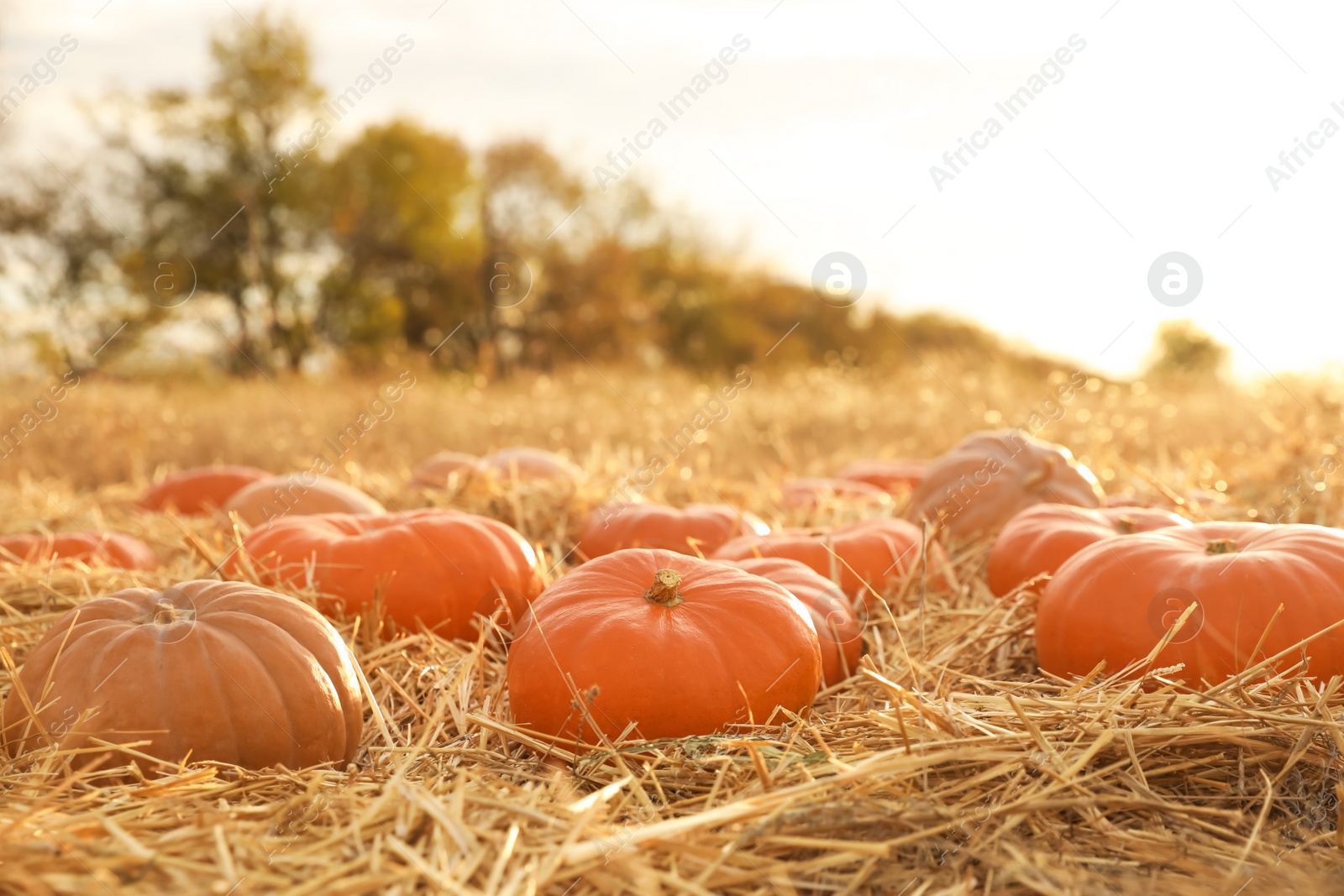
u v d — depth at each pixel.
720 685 2.74
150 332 20.41
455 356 24.89
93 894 1.82
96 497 7.21
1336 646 2.91
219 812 2.14
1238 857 2.14
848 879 2.04
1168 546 3.26
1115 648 3.08
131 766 2.36
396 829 2.08
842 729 2.74
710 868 1.98
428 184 30.25
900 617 3.96
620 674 2.72
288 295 29.73
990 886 2.01
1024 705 2.68
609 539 4.65
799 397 12.17
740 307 29.94
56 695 2.53
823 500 5.68
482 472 5.43
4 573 4.23
